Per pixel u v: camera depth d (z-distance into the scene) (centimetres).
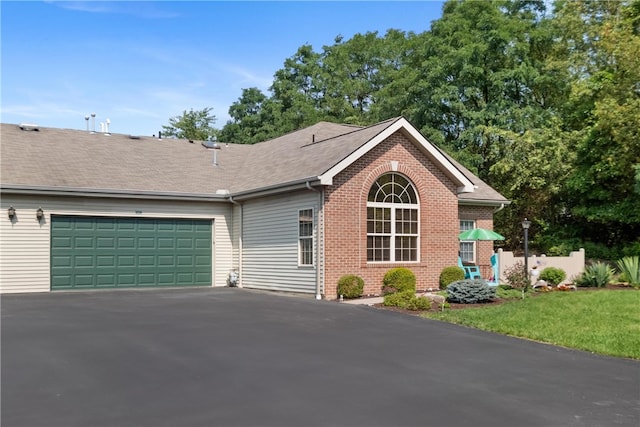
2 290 1791
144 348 909
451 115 3316
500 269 1892
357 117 4269
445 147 3153
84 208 1923
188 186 2128
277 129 4428
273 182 1891
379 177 1783
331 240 1670
